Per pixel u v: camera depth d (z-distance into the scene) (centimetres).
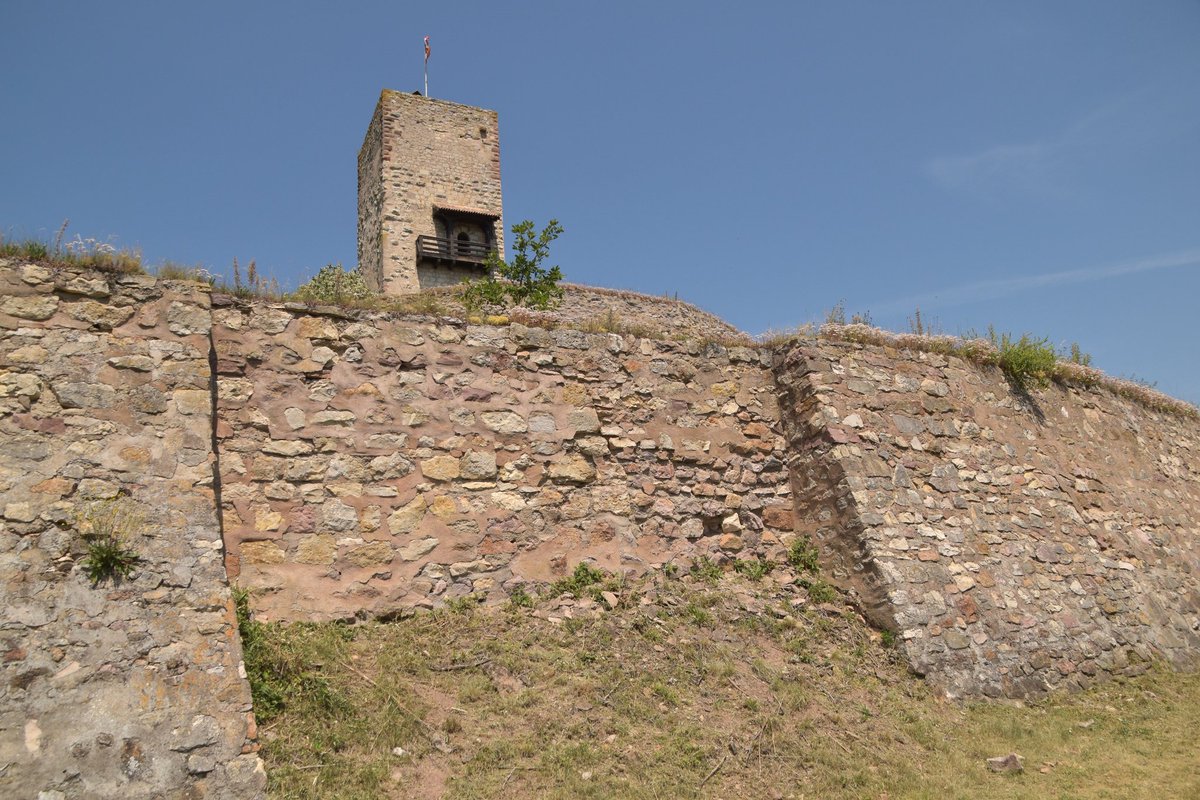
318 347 751
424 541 744
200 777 471
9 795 427
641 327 974
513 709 614
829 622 834
